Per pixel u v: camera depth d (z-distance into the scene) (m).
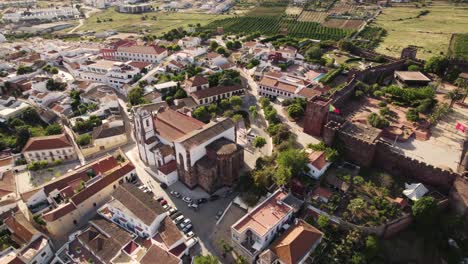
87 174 136.62
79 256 107.00
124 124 181.88
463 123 154.50
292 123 168.00
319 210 113.69
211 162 129.12
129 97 195.50
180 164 132.88
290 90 190.38
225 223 118.19
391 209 109.69
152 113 155.12
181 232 111.12
